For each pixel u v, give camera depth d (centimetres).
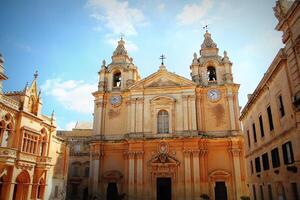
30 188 2920
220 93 4144
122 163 4059
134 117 4153
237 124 3947
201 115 4072
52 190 3400
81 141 5566
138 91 4275
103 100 4450
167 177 3838
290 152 1947
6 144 2697
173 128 4031
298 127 1781
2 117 2611
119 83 4647
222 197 3669
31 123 3006
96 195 3900
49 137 3356
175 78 4278
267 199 2561
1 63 2623
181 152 3878
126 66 4669
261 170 2734
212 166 3806
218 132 3966
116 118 4347
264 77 2364
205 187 3697
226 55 4372
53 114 3462
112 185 3984
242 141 3825
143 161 3928
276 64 2053
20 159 2739
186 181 3703
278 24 1981
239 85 4109
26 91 2959
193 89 4131
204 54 4509
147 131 4081
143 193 3791
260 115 2686
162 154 3872
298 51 1788
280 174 2170
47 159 3133
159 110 4175
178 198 3697
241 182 3641
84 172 5288
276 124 2217
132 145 3988
